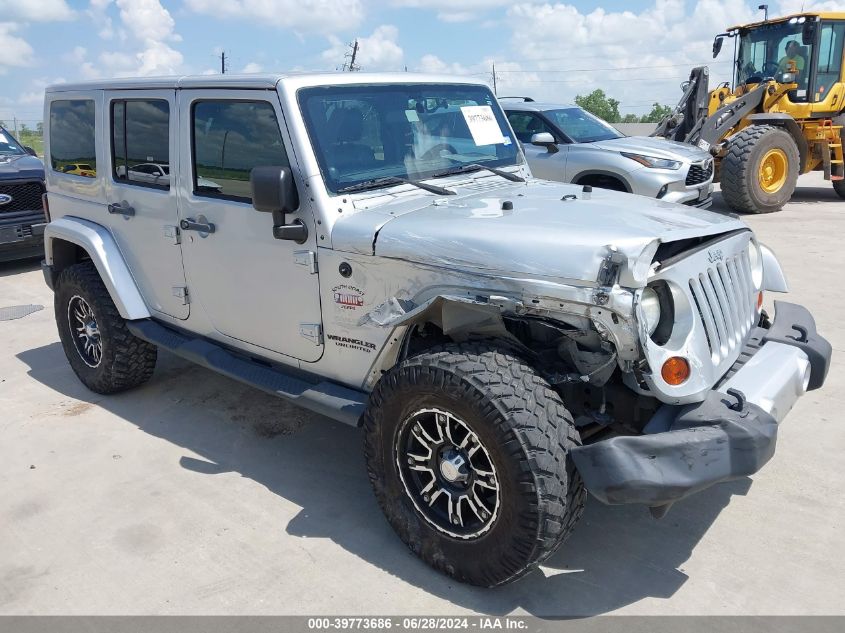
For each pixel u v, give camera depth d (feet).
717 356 9.27
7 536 11.21
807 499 11.34
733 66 42.42
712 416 8.54
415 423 9.65
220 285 12.89
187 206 13.00
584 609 9.19
